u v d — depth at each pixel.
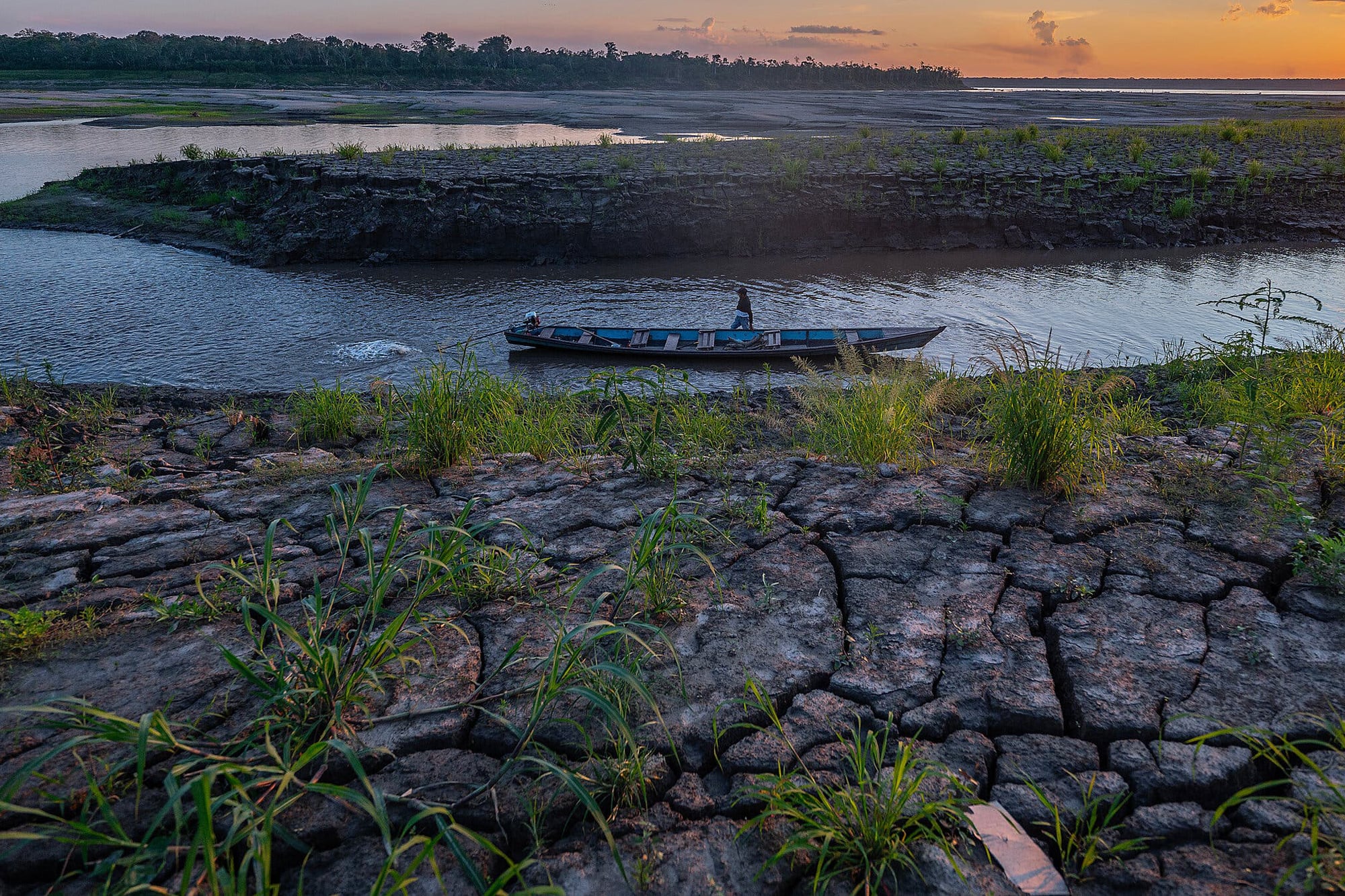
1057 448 4.83
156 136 60.66
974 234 29.62
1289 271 24.83
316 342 18.23
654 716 2.96
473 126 76.38
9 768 2.66
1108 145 37.62
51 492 5.84
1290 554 3.99
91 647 3.34
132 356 16.92
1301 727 2.82
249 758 2.68
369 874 2.35
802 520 4.61
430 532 3.49
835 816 2.40
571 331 18.00
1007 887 2.29
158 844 2.15
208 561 4.22
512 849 2.48
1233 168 33.03
